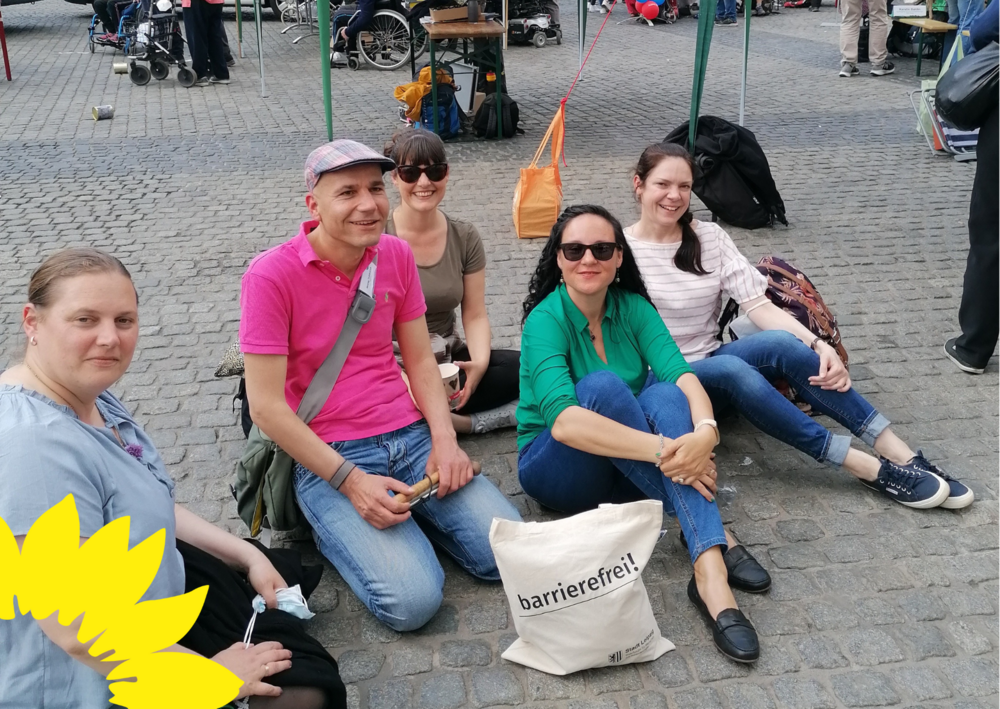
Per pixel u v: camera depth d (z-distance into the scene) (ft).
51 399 6.10
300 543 10.55
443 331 12.32
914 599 9.41
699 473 9.04
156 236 21.15
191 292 17.95
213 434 12.87
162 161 27.35
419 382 10.19
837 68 40.16
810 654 8.68
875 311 16.53
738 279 11.85
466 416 12.71
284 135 30.32
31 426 5.73
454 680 8.45
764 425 10.93
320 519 9.27
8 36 52.80
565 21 56.49
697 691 8.25
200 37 37.93
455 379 11.45
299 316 9.17
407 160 11.09
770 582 9.46
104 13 46.26
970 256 13.79
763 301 11.84
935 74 38.06
